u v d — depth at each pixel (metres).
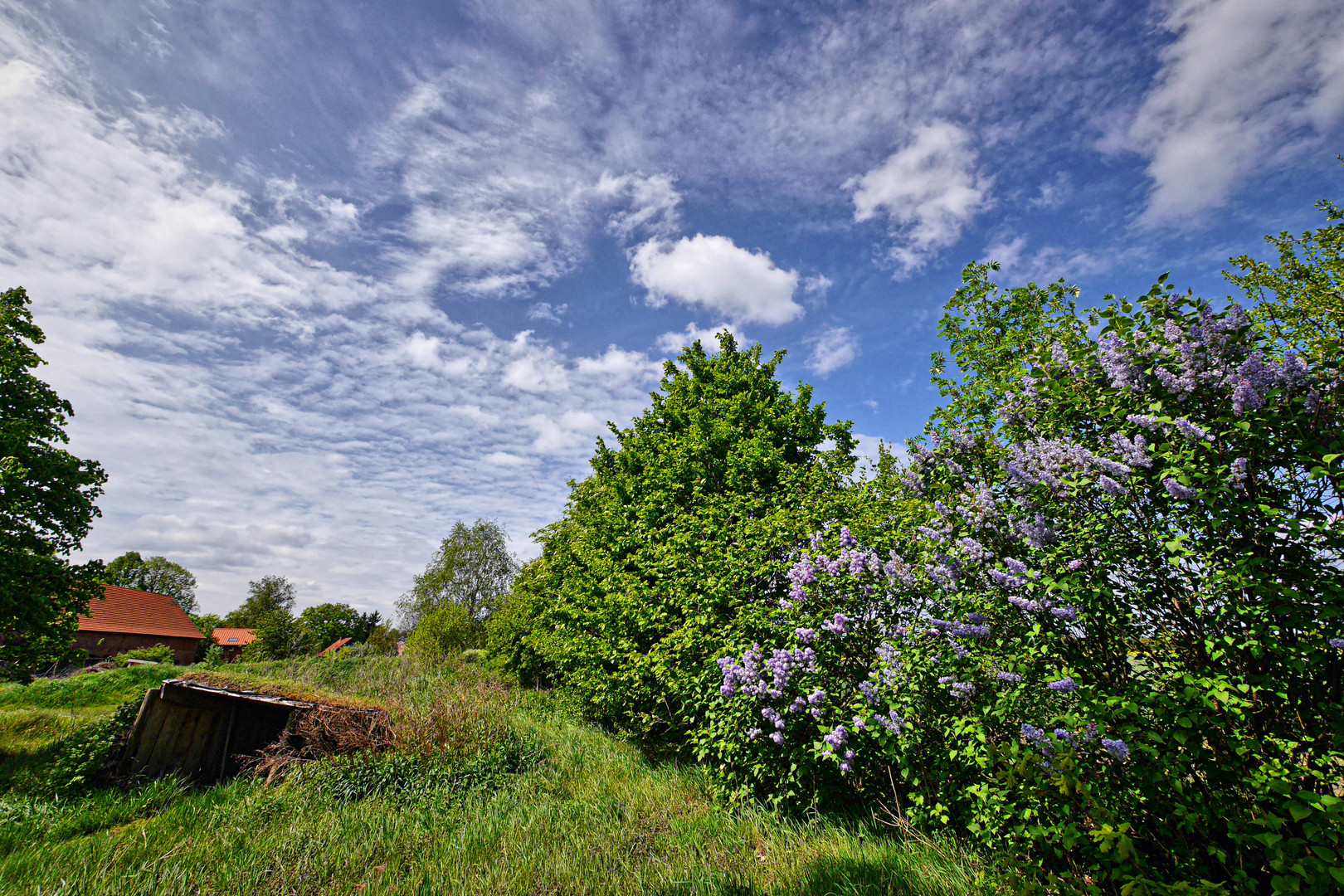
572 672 11.35
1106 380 3.40
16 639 12.64
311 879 4.46
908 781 4.55
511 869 4.41
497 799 6.22
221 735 10.19
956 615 3.84
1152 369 3.09
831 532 5.55
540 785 6.77
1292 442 2.65
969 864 3.53
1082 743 2.91
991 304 5.31
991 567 3.57
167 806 7.34
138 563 65.69
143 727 9.20
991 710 3.39
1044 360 3.65
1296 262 8.64
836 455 8.06
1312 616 2.37
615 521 10.71
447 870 4.47
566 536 15.59
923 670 3.82
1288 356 2.61
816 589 5.12
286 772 7.96
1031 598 3.43
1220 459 2.85
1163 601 3.06
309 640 64.44
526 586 19.39
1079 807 2.89
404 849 5.03
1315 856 2.24
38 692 18.33
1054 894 2.69
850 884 3.54
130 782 8.47
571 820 5.42
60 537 13.12
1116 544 3.16
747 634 5.45
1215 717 2.58
